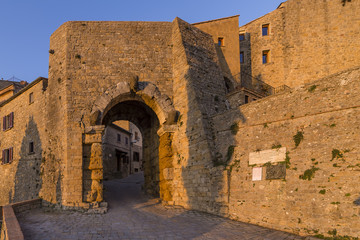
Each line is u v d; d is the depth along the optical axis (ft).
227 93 84.79
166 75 68.39
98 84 64.44
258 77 100.58
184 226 43.06
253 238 35.94
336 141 37.65
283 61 98.32
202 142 55.72
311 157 39.45
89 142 60.44
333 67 94.22
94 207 57.11
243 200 46.19
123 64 66.95
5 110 100.37
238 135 51.19
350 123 36.99
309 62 96.02
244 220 45.14
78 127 61.00
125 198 75.20
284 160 42.37
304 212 37.83
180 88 65.21
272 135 45.47
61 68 66.18
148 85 66.44
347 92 38.22
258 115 48.62
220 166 50.83
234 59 89.76
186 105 62.28
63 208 57.77
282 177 41.68
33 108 81.20
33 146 79.05
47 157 68.49
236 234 37.93
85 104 62.75
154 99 66.33
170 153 63.31
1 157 97.30
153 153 81.00
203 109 58.59
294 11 99.76
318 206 36.55
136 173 161.68
